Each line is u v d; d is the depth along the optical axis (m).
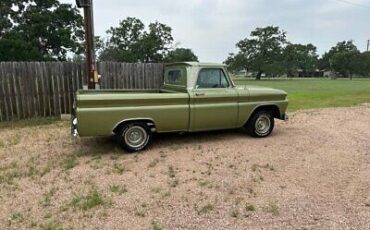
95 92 6.39
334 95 18.12
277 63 75.81
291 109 11.47
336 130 7.74
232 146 6.22
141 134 5.77
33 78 8.98
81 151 5.90
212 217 3.54
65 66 9.40
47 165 5.16
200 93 6.00
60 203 3.85
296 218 3.51
